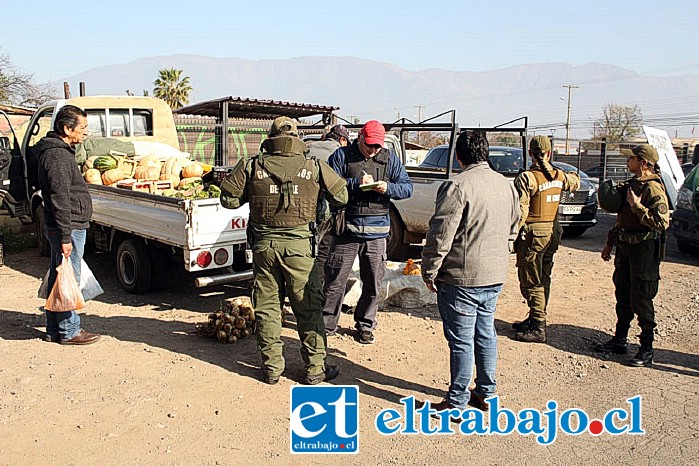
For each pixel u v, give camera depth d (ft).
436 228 14.33
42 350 18.84
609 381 17.85
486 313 15.14
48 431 14.10
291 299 16.71
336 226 18.97
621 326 19.79
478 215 14.33
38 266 30.71
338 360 18.60
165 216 22.35
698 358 19.79
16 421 14.49
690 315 24.21
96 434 14.03
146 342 19.70
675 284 29.19
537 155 19.74
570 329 22.20
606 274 30.76
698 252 36.24
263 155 16.24
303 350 16.94
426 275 14.62
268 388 16.61
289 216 16.14
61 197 18.04
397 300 23.77
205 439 13.99
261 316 16.69
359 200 18.99
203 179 27.76
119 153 28.81
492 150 38.63
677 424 15.31
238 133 54.44
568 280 29.40
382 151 19.31
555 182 19.77
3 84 106.01
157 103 34.42
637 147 18.76
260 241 16.40
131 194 24.17
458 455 13.83
